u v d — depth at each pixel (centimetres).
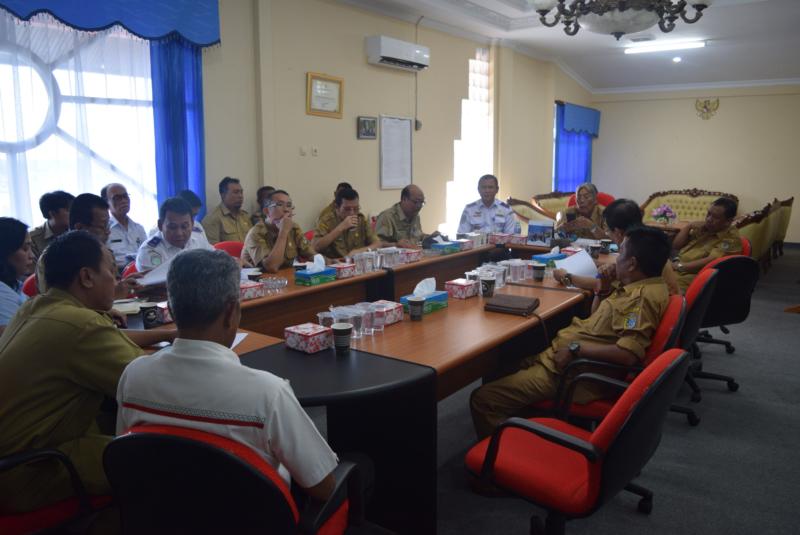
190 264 112
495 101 753
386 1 564
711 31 702
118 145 399
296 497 144
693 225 419
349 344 183
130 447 103
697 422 288
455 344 195
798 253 862
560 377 211
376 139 597
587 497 141
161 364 111
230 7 452
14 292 210
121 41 393
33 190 360
